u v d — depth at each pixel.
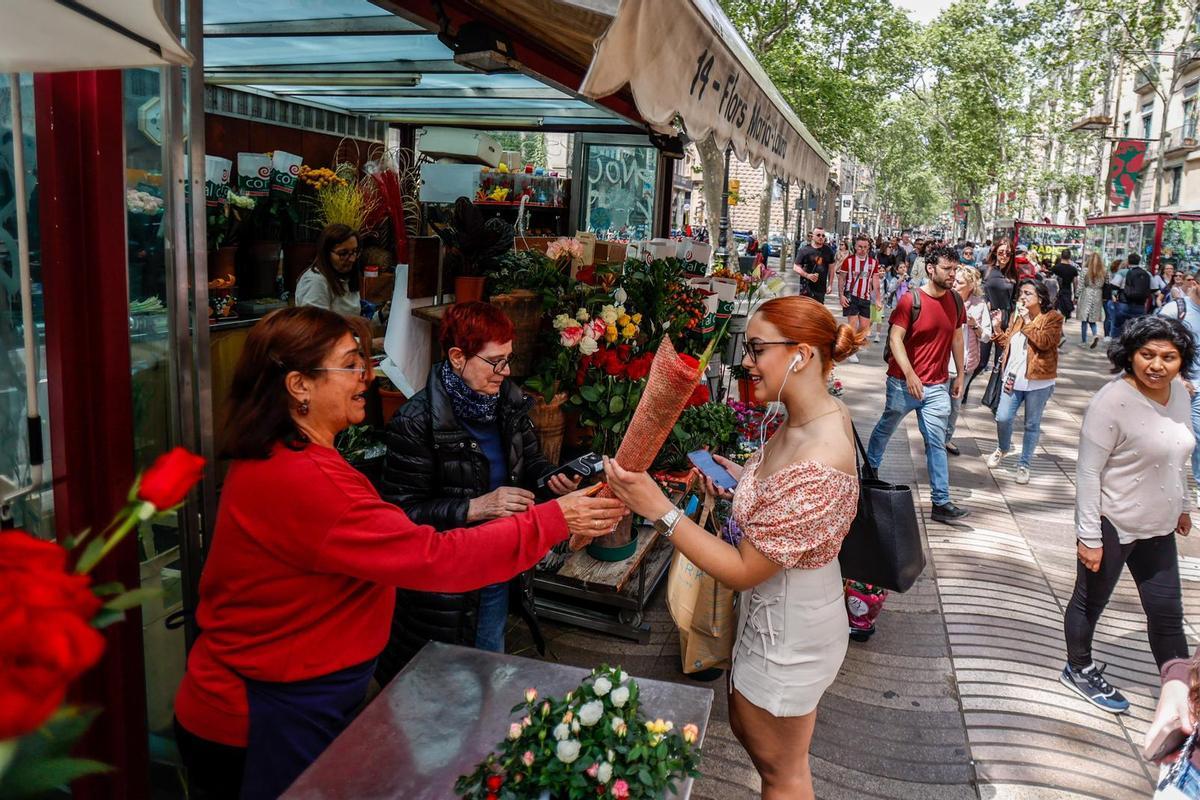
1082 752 3.30
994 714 3.54
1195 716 1.76
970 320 8.28
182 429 2.15
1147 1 21.89
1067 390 11.22
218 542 1.72
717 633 3.38
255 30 3.96
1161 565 3.41
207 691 1.77
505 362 2.54
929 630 4.29
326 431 1.76
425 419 2.55
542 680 1.84
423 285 3.45
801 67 19.53
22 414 1.89
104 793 2.06
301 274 4.83
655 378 1.83
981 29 34.62
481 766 1.49
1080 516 3.51
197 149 2.09
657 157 7.42
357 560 1.64
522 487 2.84
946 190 73.50
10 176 1.80
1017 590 4.81
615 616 4.06
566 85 4.22
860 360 12.70
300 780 1.50
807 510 2.03
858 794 3.01
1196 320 8.59
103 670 2.04
